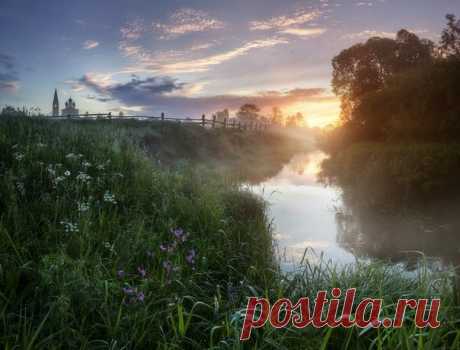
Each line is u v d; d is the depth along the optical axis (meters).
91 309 2.63
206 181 8.05
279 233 6.93
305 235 6.82
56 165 5.12
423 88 18.92
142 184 5.88
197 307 3.09
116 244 3.70
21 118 8.87
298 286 3.55
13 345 2.24
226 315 2.70
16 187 4.44
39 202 4.27
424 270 3.65
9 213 3.68
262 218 7.03
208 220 5.24
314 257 5.53
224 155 19.77
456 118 16.80
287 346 2.59
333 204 10.02
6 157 5.36
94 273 2.99
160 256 3.65
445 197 9.98
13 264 2.93
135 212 4.78
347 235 6.85
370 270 3.85
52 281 2.73
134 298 2.70
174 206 5.36
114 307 2.76
